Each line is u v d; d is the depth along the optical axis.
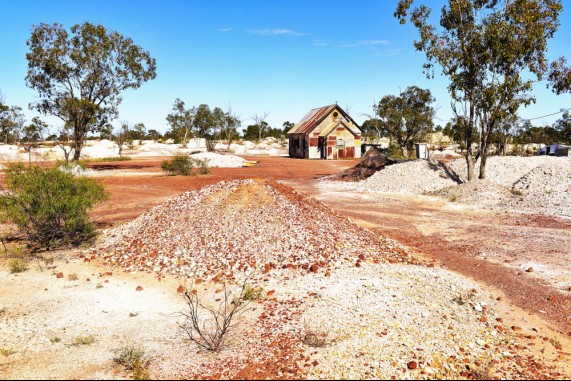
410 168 26.70
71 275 9.68
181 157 36.00
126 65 40.06
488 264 10.73
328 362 5.70
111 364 5.92
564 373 5.67
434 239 13.52
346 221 13.69
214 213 12.39
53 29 37.19
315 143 56.78
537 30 19.61
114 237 12.70
